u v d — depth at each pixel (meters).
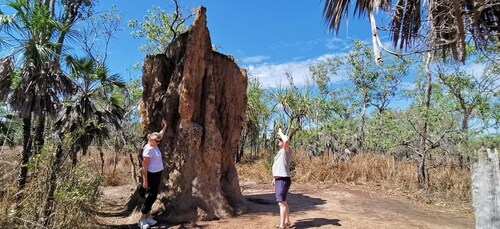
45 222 5.04
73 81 8.02
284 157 6.47
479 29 3.94
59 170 5.48
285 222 6.56
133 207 7.37
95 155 8.84
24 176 5.79
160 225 6.55
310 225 6.79
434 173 13.41
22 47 7.54
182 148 7.20
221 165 7.94
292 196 10.05
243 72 8.80
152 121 7.70
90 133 7.70
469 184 11.79
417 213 8.98
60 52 7.97
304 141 22.12
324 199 9.79
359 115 22.34
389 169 13.65
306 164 14.59
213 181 7.33
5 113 8.58
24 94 7.37
